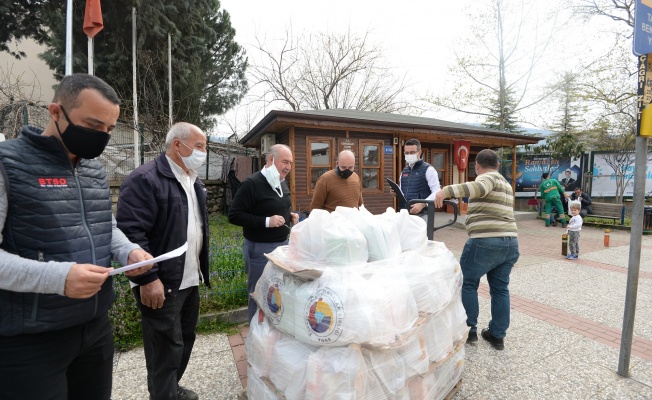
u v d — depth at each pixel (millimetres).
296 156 8711
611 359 2951
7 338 1218
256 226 2883
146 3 12602
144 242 1894
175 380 2102
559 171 15328
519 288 4906
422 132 9859
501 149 15891
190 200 2189
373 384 1634
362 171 9664
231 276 4270
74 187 1359
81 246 1363
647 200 15508
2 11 11383
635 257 2629
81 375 1556
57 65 12633
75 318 1335
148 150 11422
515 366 2836
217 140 18500
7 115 6594
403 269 1937
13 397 1259
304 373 1685
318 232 1914
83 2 11727
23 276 1121
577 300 4418
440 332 2061
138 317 3266
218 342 3219
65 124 1281
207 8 16062
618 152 14430
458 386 2361
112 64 12609
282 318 1863
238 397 2367
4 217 1173
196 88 15547
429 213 2834
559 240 8711
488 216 2979
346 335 1584
